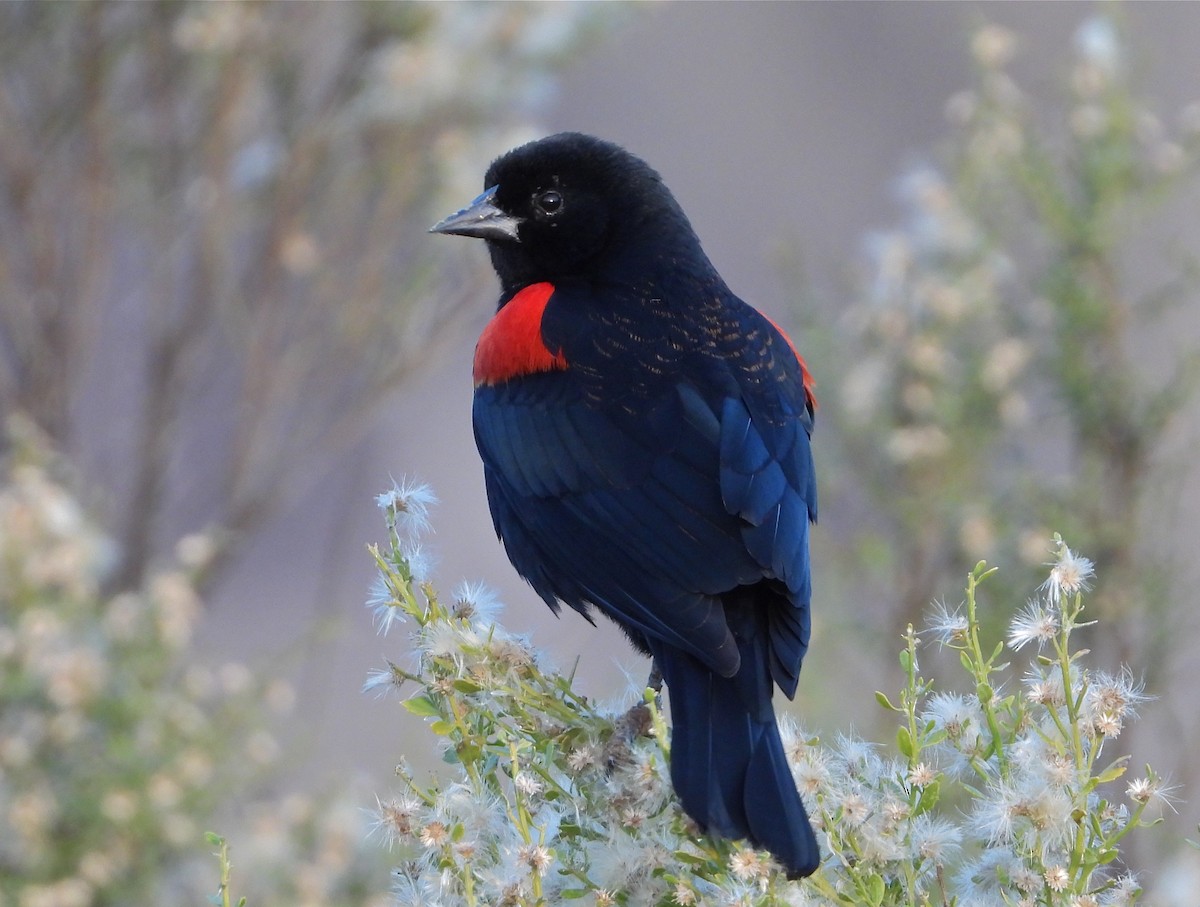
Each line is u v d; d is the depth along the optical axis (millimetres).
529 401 7918
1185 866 6668
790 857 5473
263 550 19828
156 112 14188
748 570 7031
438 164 14055
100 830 9859
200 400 15094
